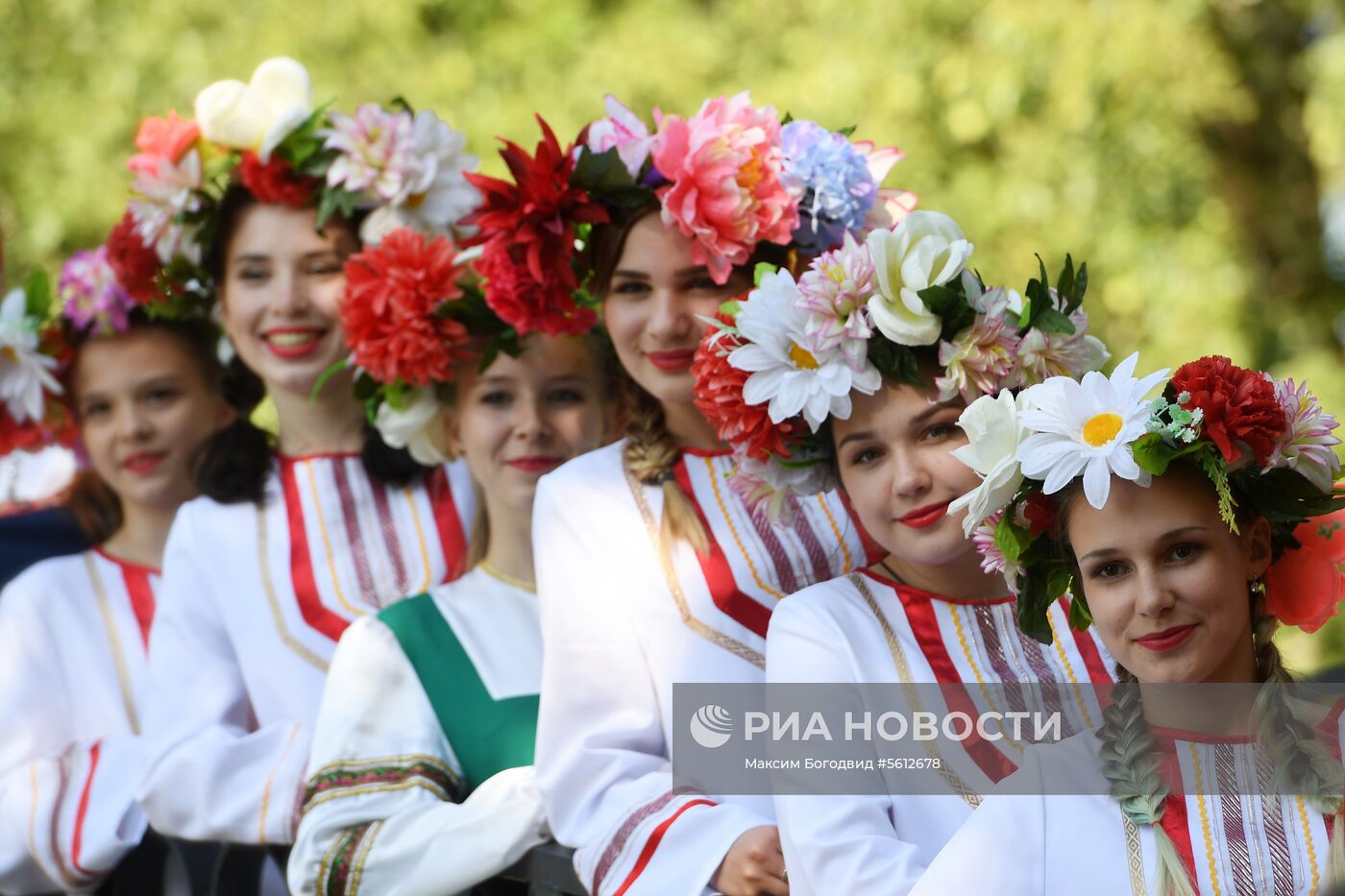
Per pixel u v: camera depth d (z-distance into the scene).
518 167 7.60
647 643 7.40
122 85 19.97
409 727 7.92
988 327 6.27
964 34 19.00
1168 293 19.28
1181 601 5.17
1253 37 20.94
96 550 10.38
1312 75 20.73
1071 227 18.89
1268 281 22.00
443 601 8.34
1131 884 5.10
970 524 5.45
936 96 18.97
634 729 7.37
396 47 20.09
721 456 7.68
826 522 7.47
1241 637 5.30
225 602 9.28
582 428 8.44
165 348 10.17
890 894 5.93
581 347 8.46
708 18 20.50
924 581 6.67
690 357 7.50
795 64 19.27
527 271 7.74
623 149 7.51
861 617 6.60
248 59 19.94
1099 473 5.12
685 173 7.21
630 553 7.49
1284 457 5.17
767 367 6.47
